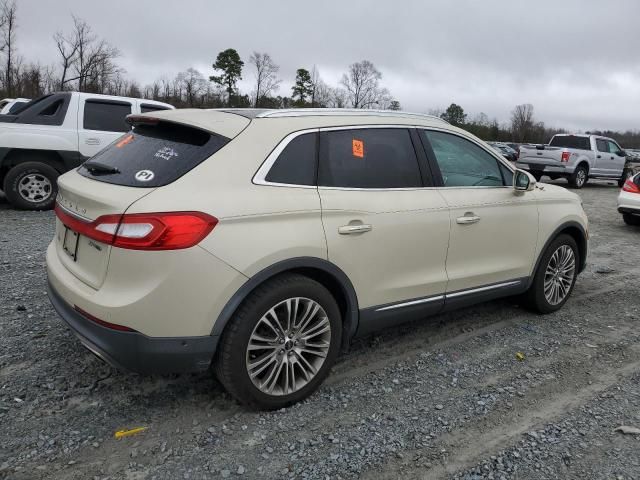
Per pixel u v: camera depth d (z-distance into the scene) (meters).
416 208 3.70
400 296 3.70
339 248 3.27
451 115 75.44
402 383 3.63
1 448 2.74
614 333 4.70
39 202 8.90
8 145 8.50
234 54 59.72
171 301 2.73
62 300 3.13
